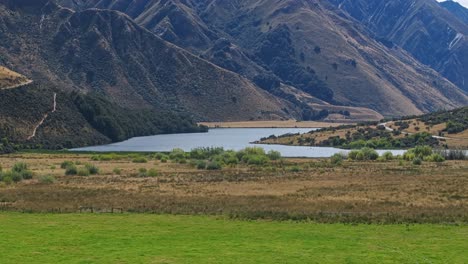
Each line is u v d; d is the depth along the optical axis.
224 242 41.56
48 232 45.31
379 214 54.00
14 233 44.88
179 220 51.38
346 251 38.81
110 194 69.81
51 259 36.19
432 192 70.88
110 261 35.66
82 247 39.69
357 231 46.22
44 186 79.81
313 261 35.94
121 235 44.12
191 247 39.78
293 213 54.16
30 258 36.44
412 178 89.50
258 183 84.12
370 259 36.59
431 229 47.09
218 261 35.72
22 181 87.88
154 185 81.19
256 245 40.50
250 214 53.75
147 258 36.47
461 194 68.56
